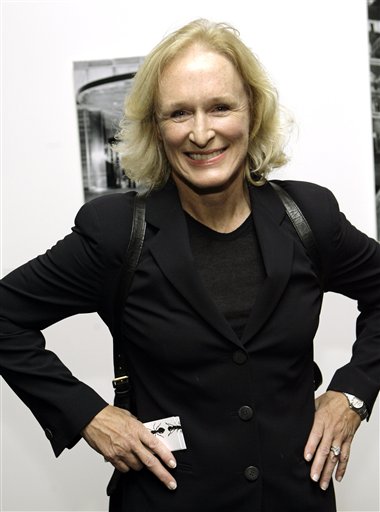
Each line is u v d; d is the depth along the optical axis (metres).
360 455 2.11
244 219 1.34
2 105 1.98
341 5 1.92
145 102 1.31
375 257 1.45
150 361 1.29
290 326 1.27
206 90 1.21
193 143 1.23
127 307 1.30
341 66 1.93
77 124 1.97
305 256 1.32
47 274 1.32
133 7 1.94
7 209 2.02
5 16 1.96
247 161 1.39
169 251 1.26
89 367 2.09
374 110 1.94
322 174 1.97
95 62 1.95
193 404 1.26
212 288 1.27
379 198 1.97
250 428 1.24
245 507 1.24
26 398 1.35
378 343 1.46
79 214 1.34
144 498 1.31
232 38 1.27
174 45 1.24
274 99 1.35
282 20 1.93
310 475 1.31
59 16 1.95
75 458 2.14
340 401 1.41
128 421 1.29
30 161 2.00
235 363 1.24
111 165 1.98
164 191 1.37
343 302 2.05
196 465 1.25
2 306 1.34
